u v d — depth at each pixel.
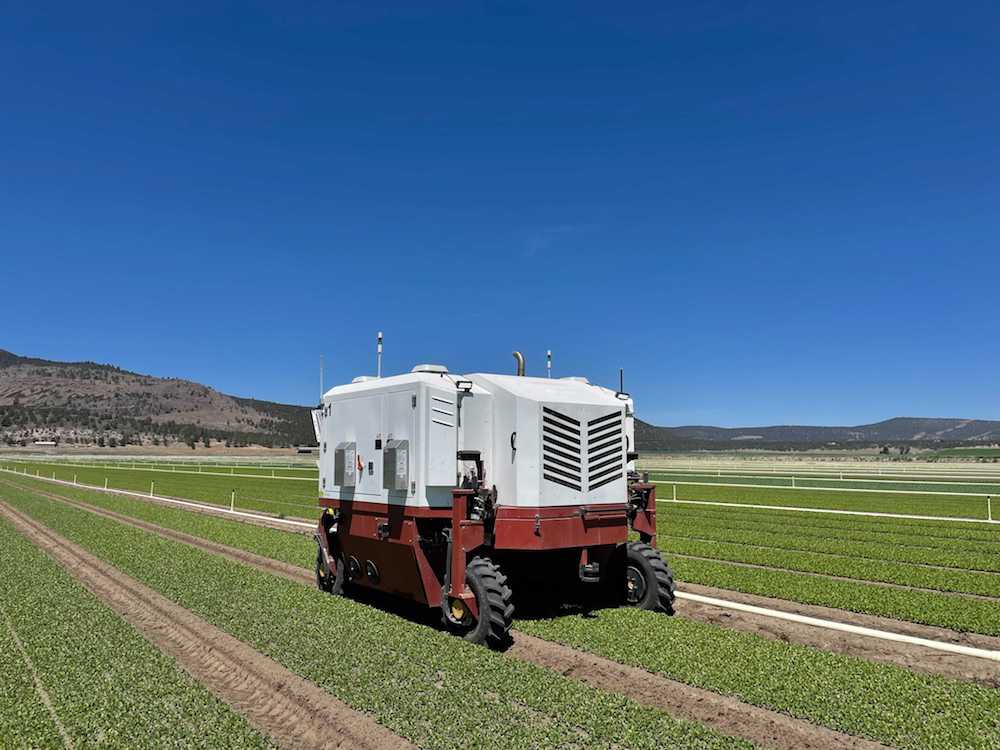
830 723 6.61
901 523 24.55
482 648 8.62
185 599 11.42
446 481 9.57
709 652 8.59
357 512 11.09
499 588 8.95
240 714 6.84
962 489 43.00
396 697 7.08
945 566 15.95
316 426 12.74
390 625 9.70
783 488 43.97
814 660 8.30
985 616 10.78
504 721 6.52
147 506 30.78
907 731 6.38
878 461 117.31
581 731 6.39
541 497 9.47
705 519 25.86
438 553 9.86
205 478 58.00
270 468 80.75
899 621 10.88
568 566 10.87
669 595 10.72
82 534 19.98
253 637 9.17
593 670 8.20
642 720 6.52
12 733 6.30
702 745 6.07
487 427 9.97
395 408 10.25
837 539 20.02
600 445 10.14
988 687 7.94
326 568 12.37
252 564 16.06
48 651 8.59
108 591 12.56
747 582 13.22
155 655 8.44
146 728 6.43
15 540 18.72
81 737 6.27
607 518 10.06
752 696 7.21
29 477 59.16
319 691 7.42
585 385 11.26
